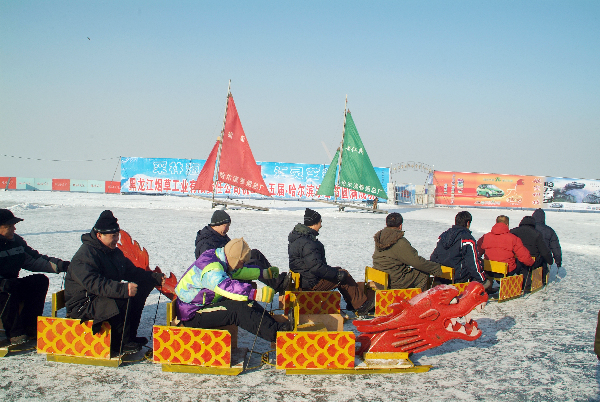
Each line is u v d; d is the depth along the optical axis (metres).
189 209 26.56
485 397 3.38
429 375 3.79
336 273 5.22
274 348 4.29
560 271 9.07
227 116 26.27
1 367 3.80
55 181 50.31
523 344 4.59
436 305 3.95
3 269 4.10
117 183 50.03
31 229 14.16
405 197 44.56
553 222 24.55
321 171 44.69
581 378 3.75
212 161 27.23
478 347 4.50
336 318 4.56
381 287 5.58
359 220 22.72
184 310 3.99
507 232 6.70
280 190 44.25
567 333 4.96
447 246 6.10
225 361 3.72
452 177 39.59
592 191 39.81
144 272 4.36
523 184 39.78
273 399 3.30
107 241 3.91
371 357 3.93
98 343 3.87
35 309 4.37
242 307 3.92
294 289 5.27
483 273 6.09
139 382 3.56
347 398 3.33
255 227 17.05
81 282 3.72
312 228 5.33
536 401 3.33
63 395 3.31
